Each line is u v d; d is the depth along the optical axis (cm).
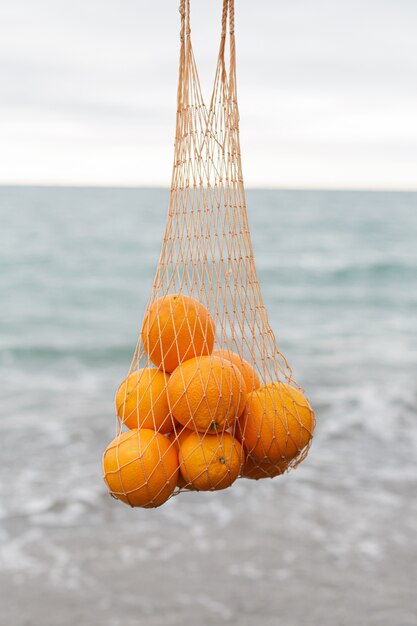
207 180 197
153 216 4419
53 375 1220
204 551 559
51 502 640
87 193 6253
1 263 2475
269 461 190
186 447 182
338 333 1598
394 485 680
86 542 573
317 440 812
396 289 2192
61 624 466
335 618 472
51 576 521
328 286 2238
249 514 622
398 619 470
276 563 541
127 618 474
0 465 728
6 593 498
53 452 773
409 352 1400
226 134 199
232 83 198
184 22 195
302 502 644
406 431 848
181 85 196
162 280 196
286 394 191
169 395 183
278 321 1731
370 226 3928
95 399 1033
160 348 189
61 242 3027
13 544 566
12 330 1597
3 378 1188
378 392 1046
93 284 2175
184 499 654
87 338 1537
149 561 545
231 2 196
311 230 3697
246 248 199
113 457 182
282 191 7206
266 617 475
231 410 180
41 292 2045
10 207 4747
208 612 481
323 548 561
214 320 197
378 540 573
